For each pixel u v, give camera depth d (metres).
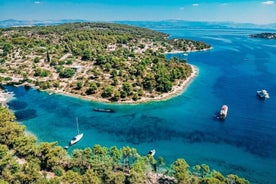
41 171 106.12
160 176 106.50
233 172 114.25
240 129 153.38
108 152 111.94
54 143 116.12
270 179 110.06
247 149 132.62
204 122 163.50
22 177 90.62
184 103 194.88
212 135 147.00
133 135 148.38
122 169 109.56
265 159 124.00
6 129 127.31
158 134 149.00
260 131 150.62
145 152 130.38
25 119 170.25
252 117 169.25
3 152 108.94
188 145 136.75
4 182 86.12
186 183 94.88
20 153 113.50
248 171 115.12
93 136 147.38
